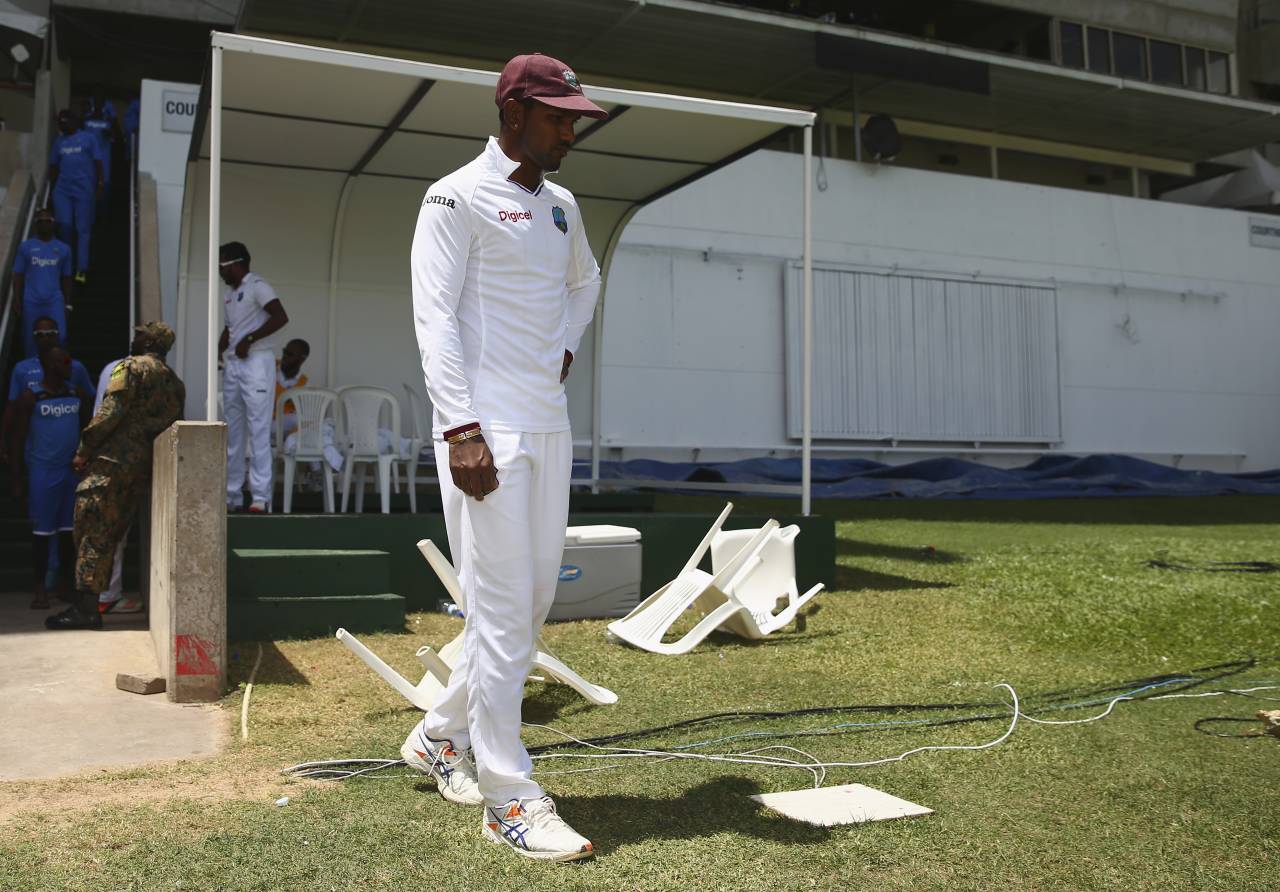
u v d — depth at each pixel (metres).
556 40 15.08
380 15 13.28
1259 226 22.55
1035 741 4.12
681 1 14.49
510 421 2.97
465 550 3.02
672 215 16.78
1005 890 2.72
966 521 12.87
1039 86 18.98
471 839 2.96
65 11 19.70
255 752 3.85
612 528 6.86
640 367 16.47
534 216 3.03
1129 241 21.12
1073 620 6.58
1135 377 21.03
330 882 2.66
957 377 19.17
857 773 3.70
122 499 6.03
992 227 19.67
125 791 3.39
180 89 12.96
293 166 8.87
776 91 18.64
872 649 5.84
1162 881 2.80
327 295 9.42
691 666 5.43
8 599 7.33
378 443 7.78
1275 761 3.88
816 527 7.60
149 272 10.67
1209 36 24.22
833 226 18.19
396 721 4.27
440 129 7.92
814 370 17.78
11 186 12.05
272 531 6.47
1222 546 10.38
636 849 2.91
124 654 5.55
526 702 4.66
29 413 7.57
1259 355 22.39
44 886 2.61
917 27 23.12
